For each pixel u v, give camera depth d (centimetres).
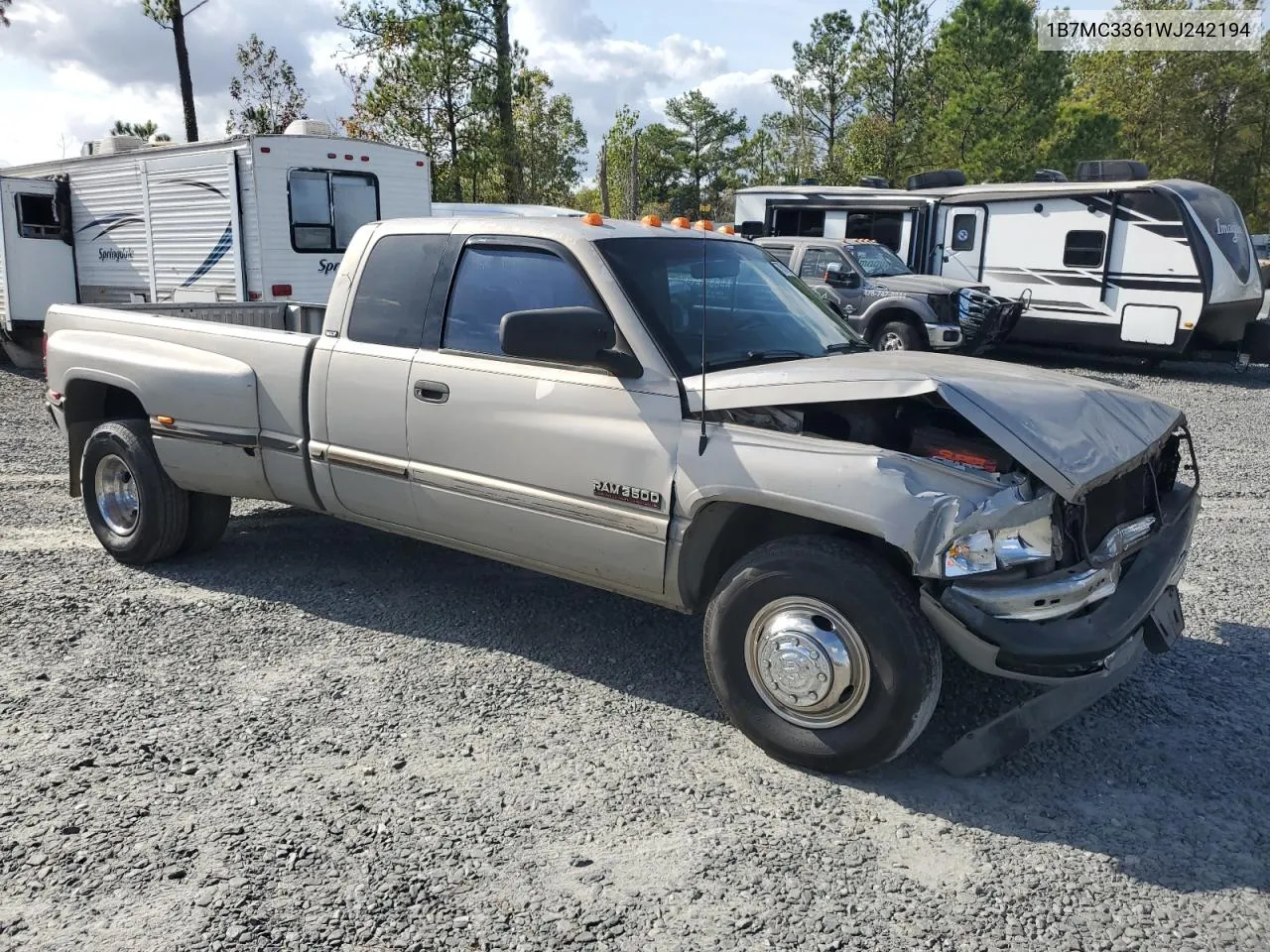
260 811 337
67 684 430
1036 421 352
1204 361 1712
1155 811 346
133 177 1438
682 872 309
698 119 7119
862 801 350
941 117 3716
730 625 377
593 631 499
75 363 591
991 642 331
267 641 480
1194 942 280
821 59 5169
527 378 431
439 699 422
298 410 509
